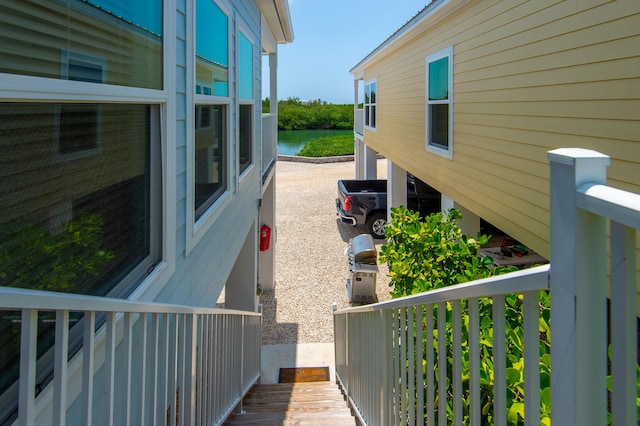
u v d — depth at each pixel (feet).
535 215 15.16
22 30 4.63
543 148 14.60
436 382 9.47
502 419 4.59
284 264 35.55
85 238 6.07
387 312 9.26
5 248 4.56
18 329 4.73
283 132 192.95
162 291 8.87
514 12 16.28
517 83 16.16
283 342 24.57
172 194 9.27
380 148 43.27
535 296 3.95
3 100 4.41
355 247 29.14
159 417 8.12
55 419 4.26
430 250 17.49
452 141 22.81
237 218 18.01
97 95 6.01
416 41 29.35
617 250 2.92
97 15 6.13
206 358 9.90
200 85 12.34
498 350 4.61
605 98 11.74
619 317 2.92
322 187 68.08
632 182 10.94
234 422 13.64
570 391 3.31
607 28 11.61
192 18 10.80
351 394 15.15
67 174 5.61
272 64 33.86
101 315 6.61
